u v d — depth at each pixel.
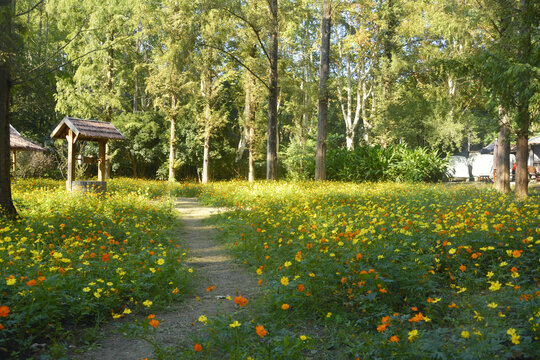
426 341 3.00
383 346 3.04
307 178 29.03
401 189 16.80
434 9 19.77
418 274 4.45
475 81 14.10
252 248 7.34
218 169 39.06
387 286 4.34
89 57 27.61
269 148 22.02
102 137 16.00
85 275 4.76
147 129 35.78
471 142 46.66
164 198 17.00
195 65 29.69
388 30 31.38
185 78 29.27
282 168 39.88
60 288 4.09
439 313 3.90
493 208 8.98
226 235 9.16
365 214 8.80
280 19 22.22
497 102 12.99
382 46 32.09
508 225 6.31
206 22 24.47
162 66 29.27
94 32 26.47
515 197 13.51
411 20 30.27
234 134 42.31
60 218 8.95
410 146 37.38
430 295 4.38
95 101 28.36
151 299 4.79
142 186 21.92
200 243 8.88
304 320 4.08
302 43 37.09
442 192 15.64
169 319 4.30
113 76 30.25
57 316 3.84
